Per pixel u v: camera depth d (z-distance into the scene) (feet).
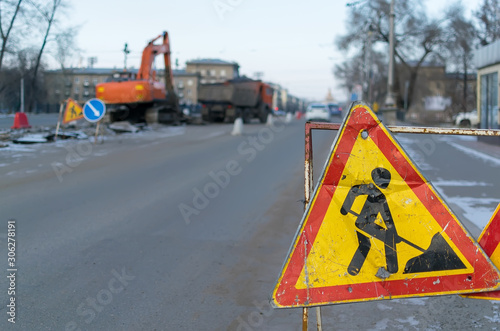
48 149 41.73
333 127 7.81
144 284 13.12
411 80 141.79
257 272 14.37
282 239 17.81
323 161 36.17
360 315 11.24
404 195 7.39
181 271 14.24
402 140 48.55
